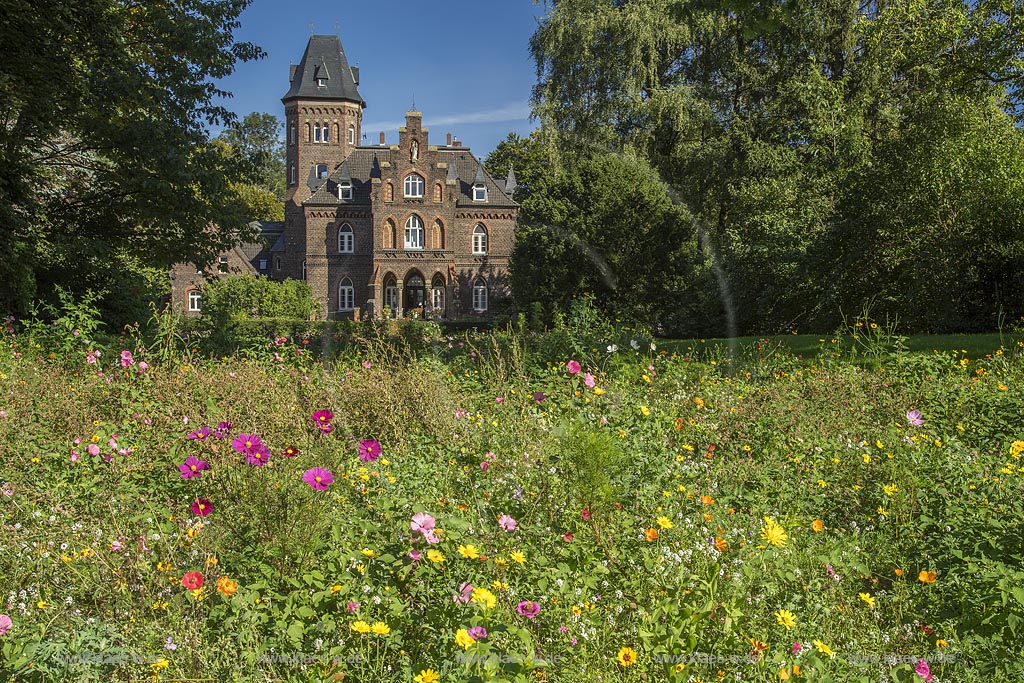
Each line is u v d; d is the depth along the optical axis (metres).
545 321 31.64
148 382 7.12
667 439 5.88
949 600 3.50
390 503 3.88
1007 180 17.50
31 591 3.12
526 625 2.94
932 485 4.78
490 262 61.44
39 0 15.85
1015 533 3.95
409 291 62.75
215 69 19.73
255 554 3.23
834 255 19.70
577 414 6.41
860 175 19.89
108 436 5.41
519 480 4.58
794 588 3.38
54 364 8.46
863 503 4.82
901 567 3.83
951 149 18.42
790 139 29.97
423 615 2.96
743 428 6.44
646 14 30.09
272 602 3.00
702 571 3.29
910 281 18.36
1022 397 7.22
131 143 18.45
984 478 5.00
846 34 28.53
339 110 78.06
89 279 18.25
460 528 3.45
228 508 3.66
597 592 3.27
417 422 6.35
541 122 31.91
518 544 3.55
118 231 20.02
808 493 4.88
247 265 60.09
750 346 13.38
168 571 3.23
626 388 7.96
